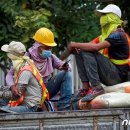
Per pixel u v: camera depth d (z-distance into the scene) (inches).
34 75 388.5
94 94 390.3
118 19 418.6
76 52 404.5
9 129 348.5
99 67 401.7
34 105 386.3
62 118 353.7
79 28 594.2
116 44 410.6
